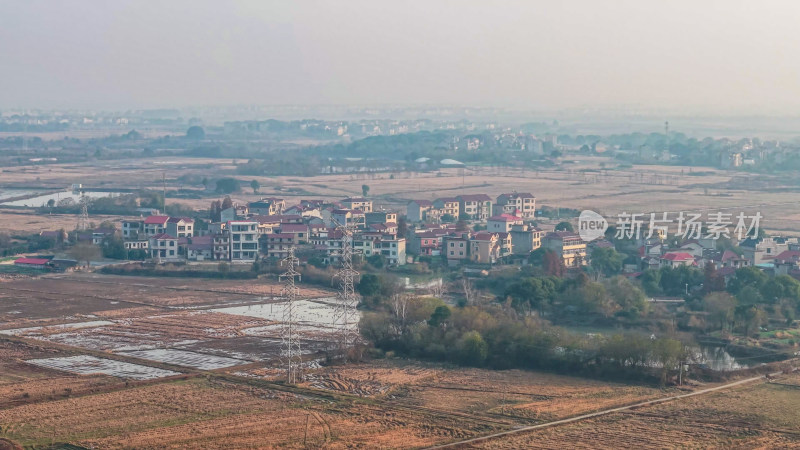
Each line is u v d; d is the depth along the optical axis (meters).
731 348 158.25
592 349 142.38
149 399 125.81
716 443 111.44
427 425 116.50
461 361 146.12
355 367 143.75
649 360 138.12
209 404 123.88
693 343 153.88
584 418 119.81
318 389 131.38
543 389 132.62
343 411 121.62
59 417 117.75
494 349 147.00
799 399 128.88
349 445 109.19
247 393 129.12
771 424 118.44
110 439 110.25
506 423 117.69
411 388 132.62
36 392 128.12
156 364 144.25
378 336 154.88
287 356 147.00
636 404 125.94
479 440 111.06
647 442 111.19
